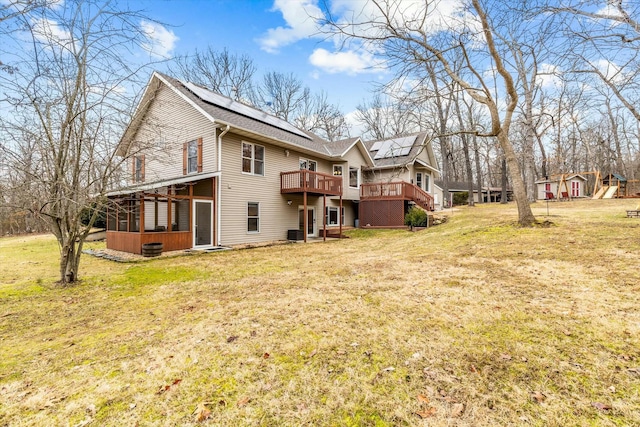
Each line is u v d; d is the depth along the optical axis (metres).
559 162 26.98
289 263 8.13
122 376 2.67
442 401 2.18
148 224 13.91
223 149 11.97
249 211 13.23
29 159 5.62
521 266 5.79
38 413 2.21
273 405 2.22
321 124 33.28
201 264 8.23
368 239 14.02
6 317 4.32
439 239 9.75
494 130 9.30
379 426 1.97
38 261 9.12
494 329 3.28
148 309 4.54
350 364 2.72
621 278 4.59
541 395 2.19
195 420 2.08
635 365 2.50
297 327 3.58
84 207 6.08
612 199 18.84
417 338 3.16
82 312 4.49
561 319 3.42
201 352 3.05
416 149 19.88
